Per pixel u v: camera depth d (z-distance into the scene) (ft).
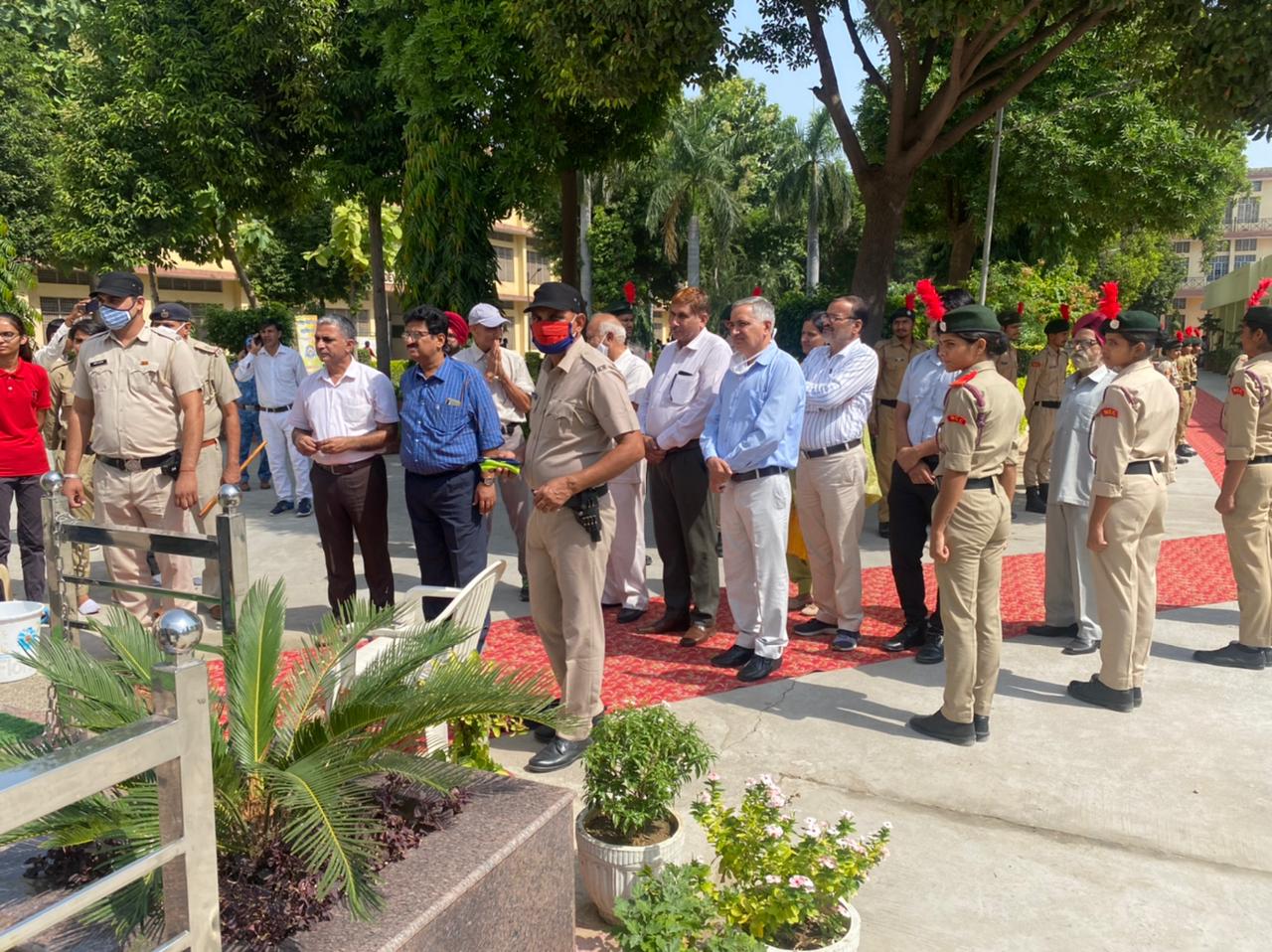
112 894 6.79
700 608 18.04
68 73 49.42
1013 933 9.43
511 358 19.85
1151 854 10.81
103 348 16.12
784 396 15.46
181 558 16.88
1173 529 27.86
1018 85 31.76
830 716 14.58
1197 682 15.98
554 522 12.56
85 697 7.78
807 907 8.40
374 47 44.78
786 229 121.19
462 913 7.16
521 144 39.06
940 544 13.19
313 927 6.69
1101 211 54.65
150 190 47.52
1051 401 30.94
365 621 9.37
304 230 98.43
